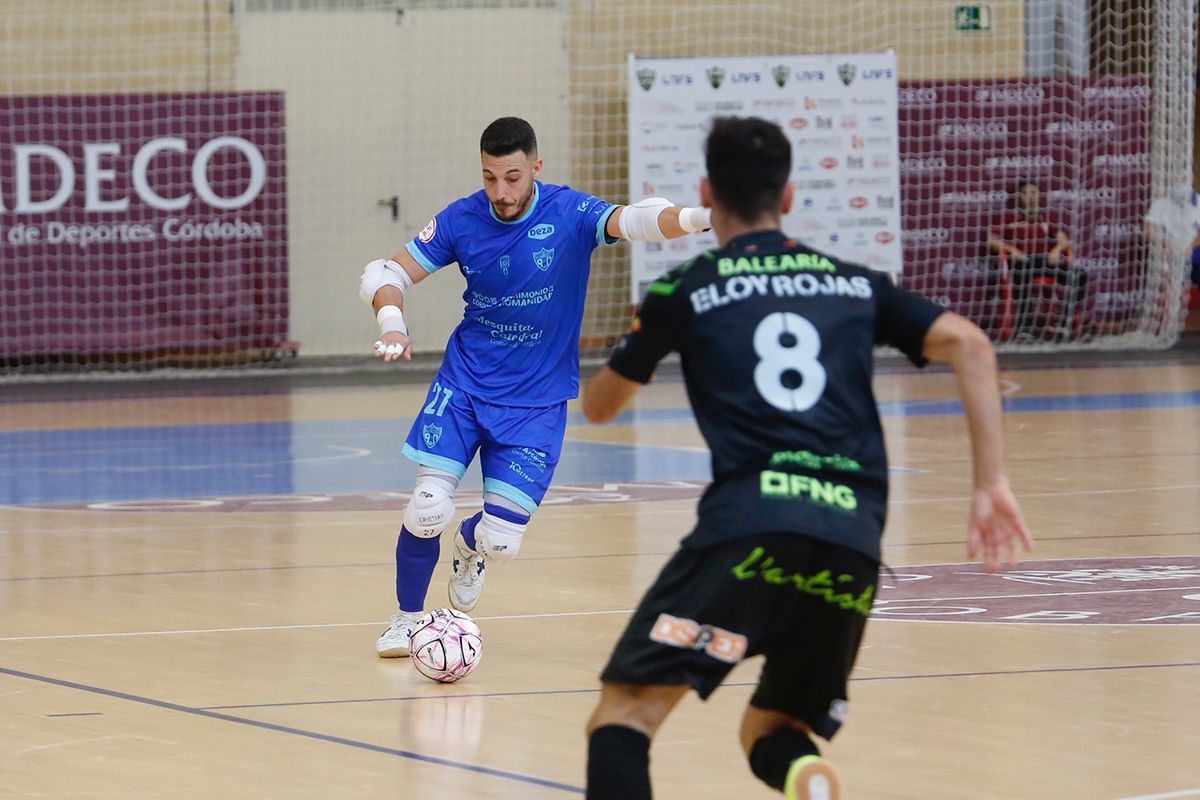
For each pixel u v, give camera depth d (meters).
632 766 8.38
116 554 21.22
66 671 14.48
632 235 14.45
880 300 8.77
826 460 8.43
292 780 10.95
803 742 8.81
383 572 19.81
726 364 8.54
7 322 49.12
